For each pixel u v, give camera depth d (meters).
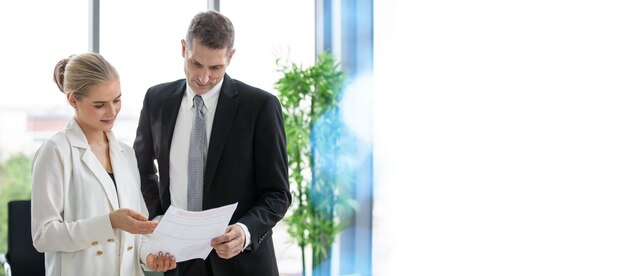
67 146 1.88
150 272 2.75
